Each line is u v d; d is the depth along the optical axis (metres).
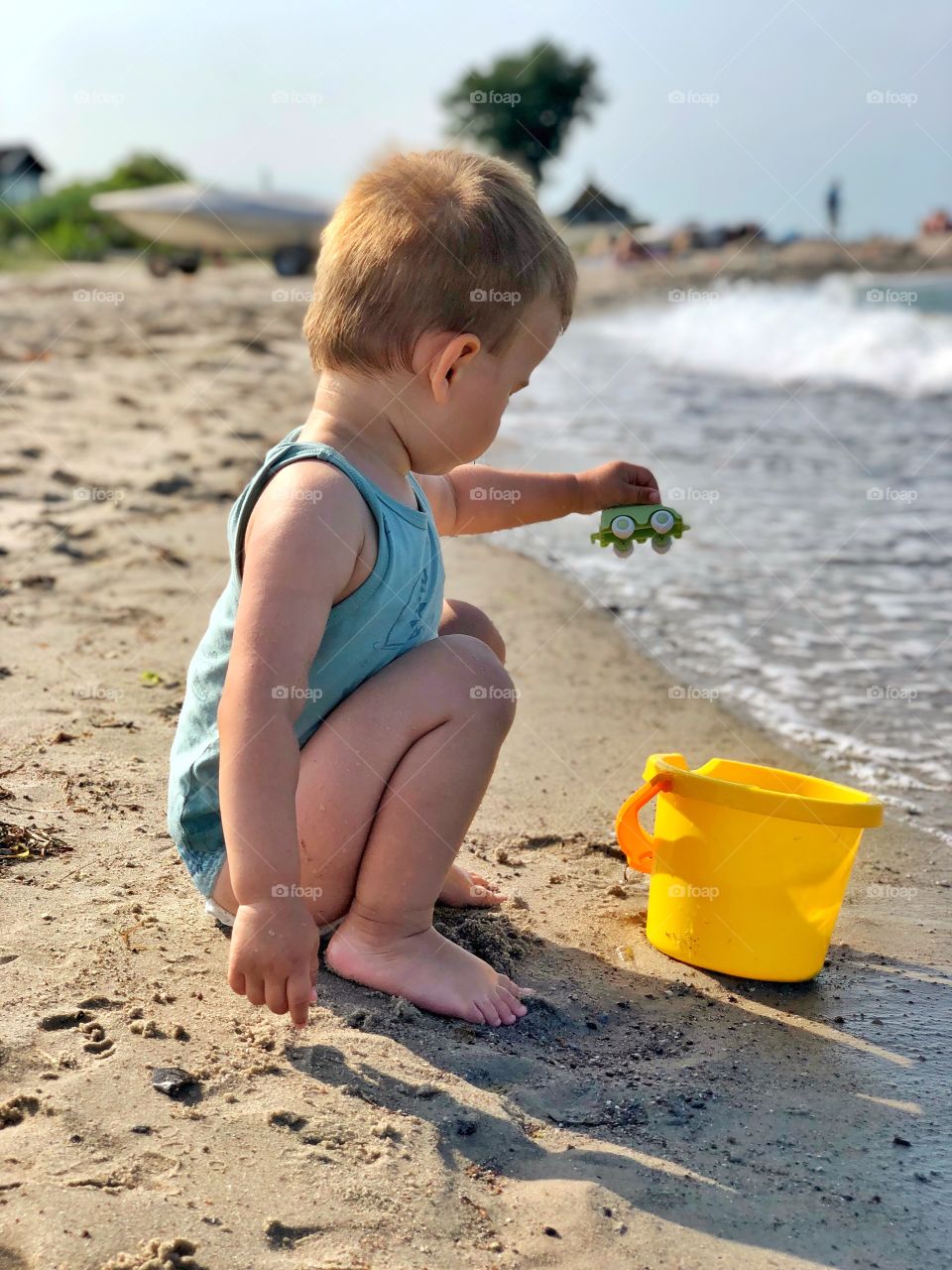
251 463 5.58
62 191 29.64
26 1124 1.37
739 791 1.86
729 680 3.52
